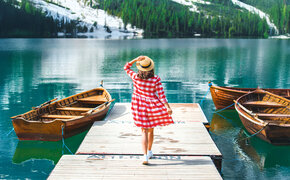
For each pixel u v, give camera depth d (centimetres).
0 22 8269
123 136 581
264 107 900
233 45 5697
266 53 3722
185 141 556
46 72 1884
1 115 921
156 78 380
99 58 2859
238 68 2194
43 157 625
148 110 385
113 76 1742
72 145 693
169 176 398
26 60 2608
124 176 397
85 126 725
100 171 411
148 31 10825
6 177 533
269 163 595
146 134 408
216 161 504
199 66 2300
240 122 884
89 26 10231
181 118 766
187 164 437
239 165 585
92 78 1666
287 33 11456
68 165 430
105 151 504
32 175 543
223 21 11419
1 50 3769
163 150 509
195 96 1220
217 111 1007
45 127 657
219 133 784
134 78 386
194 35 10856
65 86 1421
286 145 689
